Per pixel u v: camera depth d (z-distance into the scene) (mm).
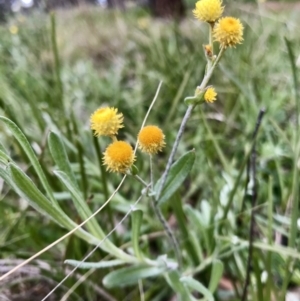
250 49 341
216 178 196
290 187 173
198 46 342
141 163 211
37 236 168
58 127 211
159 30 482
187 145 254
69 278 159
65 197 166
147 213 193
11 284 155
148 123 268
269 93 241
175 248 133
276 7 478
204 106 293
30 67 378
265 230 158
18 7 728
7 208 194
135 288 168
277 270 154
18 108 261
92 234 140
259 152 223
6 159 104
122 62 416
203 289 126
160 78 322
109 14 727
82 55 500
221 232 160
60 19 715
